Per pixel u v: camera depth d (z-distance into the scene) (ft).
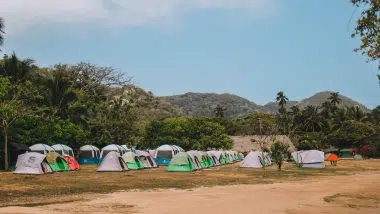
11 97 167.94
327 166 216.95
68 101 221.46
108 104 241.96
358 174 153.38
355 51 50.21
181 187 95.09
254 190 89.97
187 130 247.09
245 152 320.09
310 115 429.38
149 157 180.04
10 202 66.13
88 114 234.17
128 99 295.69
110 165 146.20
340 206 65.87
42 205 62.49
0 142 167.84
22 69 203.10
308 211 59.98
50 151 152.46
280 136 299.58
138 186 95.40
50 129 186.70
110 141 228.02
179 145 239.91
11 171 144.05
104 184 98.48
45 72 261.03
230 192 84.99
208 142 247.50
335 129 424.05
